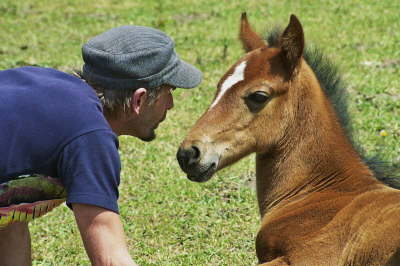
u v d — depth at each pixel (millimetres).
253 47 8258
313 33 22469
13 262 7805
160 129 14945
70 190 5598
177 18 26297
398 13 24938
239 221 10883
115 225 5660
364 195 7277
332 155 7652
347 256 6914
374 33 22297
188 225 10883
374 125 14242
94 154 5609
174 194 11938
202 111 15953
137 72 6062
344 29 22969
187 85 6453
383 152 12352
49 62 20578
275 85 7523
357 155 7824
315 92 7691
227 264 9719
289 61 7516
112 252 5586
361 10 25719
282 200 7840
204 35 23359
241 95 7562
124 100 6156
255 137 7652
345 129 7992
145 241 10531
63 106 5738
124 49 6062
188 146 7547
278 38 8016
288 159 7766
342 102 8102
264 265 7137
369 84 16922
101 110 5922
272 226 7543
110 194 5648
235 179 12391
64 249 10453
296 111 7660
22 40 23812
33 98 5770
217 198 11734
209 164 7523
